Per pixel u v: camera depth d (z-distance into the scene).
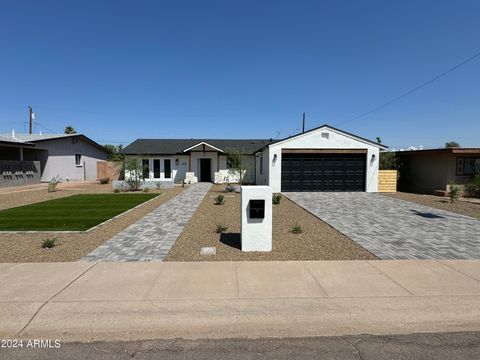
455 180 18.70
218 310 4.19
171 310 4.18
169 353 3.33
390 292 4.73
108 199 15.92
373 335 3.70
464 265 5.91
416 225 9.57
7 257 6.32
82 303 4.34
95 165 34.50
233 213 11.55
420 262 6.07
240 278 5.21
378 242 7.56
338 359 3.24
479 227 9.31
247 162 28.34
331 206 13.52
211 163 28.42
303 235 8.27
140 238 7.82
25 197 16.81
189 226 9.24
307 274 5.41
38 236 7.99
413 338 3.64
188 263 5.93
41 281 5.07
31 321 3.92
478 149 17.77
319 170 19.55
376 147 19.39
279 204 14.21
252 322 3.94
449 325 3.92
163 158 28.23
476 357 3.28
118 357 3.26
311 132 19.22
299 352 3.36
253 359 3.23
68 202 14.72
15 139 24.88
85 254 6.53
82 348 3.42
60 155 28.28
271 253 6.63
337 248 7.04
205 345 3.48
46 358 3.24
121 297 4.52
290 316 4.07
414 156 21.70
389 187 19.73
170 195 17.81
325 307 4.29
